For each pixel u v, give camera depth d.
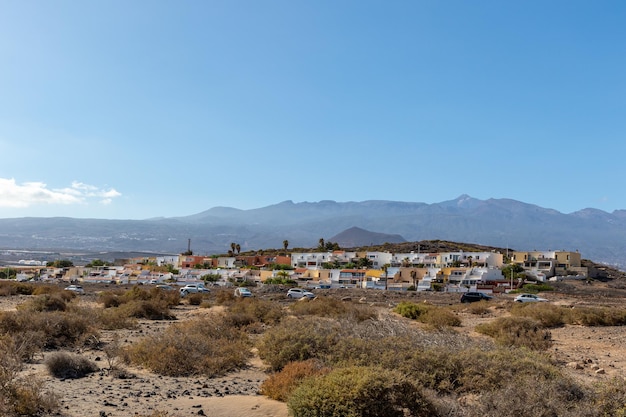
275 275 130.50
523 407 10.34
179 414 11.45
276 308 37.75
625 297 86.56
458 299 76.56
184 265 164.00
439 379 13.94
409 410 10.96
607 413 10.45
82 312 31.75
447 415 10.91
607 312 37.12
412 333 19.64
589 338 29.14
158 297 52.09
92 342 23.17
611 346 26.08
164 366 17.11
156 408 11.99
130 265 155.62
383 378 10.72
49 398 11.40
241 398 13.12
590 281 124.00
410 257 151.62
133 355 18.47
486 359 14.57
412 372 14.01
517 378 13.14
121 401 12.66
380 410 10.29
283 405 12.31
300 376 13.53
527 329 28.16
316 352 17.39
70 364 16.34
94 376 15.98
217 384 15.49
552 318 36.22
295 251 195.00
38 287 69.38
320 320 24.33
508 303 54.91
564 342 27.44
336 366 14.85
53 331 22.03
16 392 10.89
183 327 25.12
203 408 12.07
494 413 10.46
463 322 38.00
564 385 11.58
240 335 24.53
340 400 10.11
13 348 15.87
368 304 60.72
